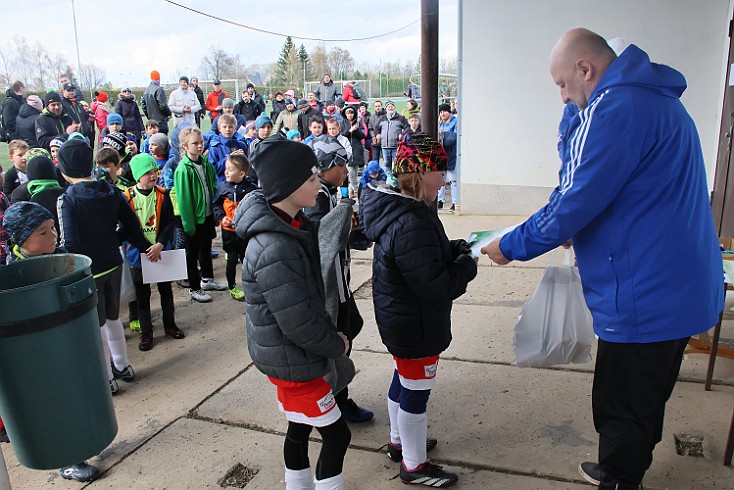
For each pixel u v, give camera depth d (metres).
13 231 2.67
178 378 3.79
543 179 7.63
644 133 1.93
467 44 7.46
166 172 5.60
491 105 7.57
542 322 2.60
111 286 3.58
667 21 6.61
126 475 2.78
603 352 2.15
